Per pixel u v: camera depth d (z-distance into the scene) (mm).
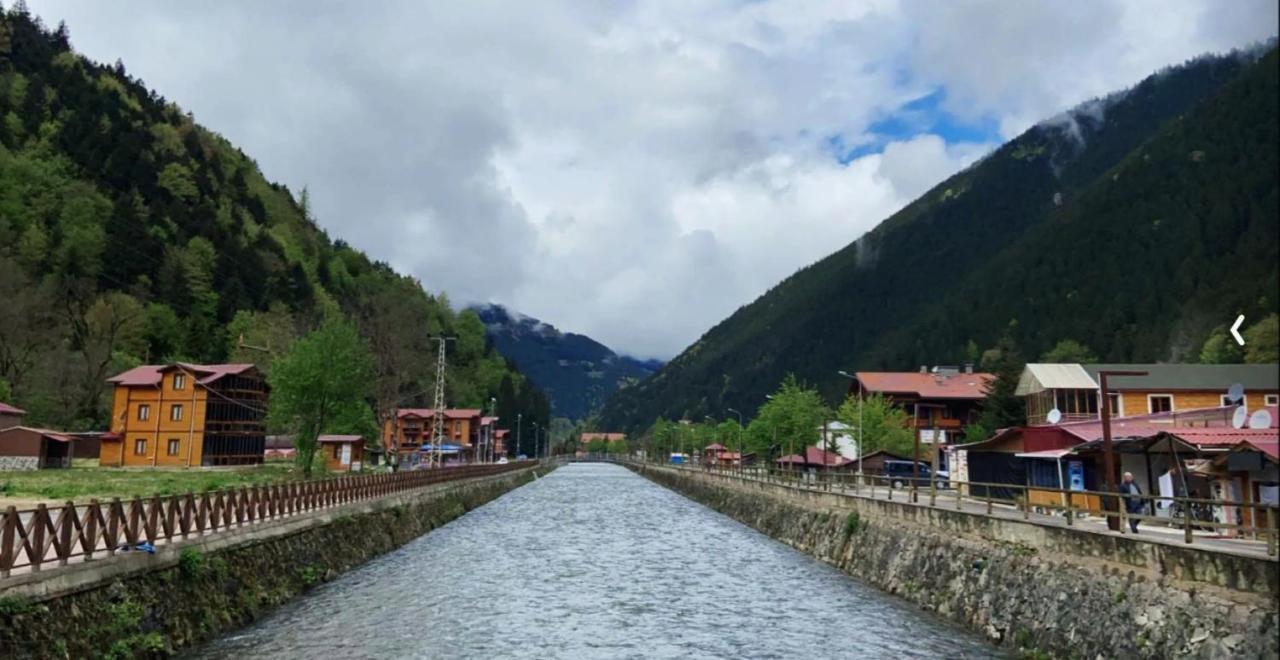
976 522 27969
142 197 131125
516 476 117062
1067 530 22266
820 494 48219
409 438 140375
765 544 51500
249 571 26203
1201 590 16984
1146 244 90625
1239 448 24594
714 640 24922
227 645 21875
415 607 28688
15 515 15172
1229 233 45156
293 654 21422
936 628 26406
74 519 17219
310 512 34688
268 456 101125
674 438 190375
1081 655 20109
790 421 83812
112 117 149625
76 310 97750
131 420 78062
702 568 40281
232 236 138875
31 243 102875
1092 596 20469
